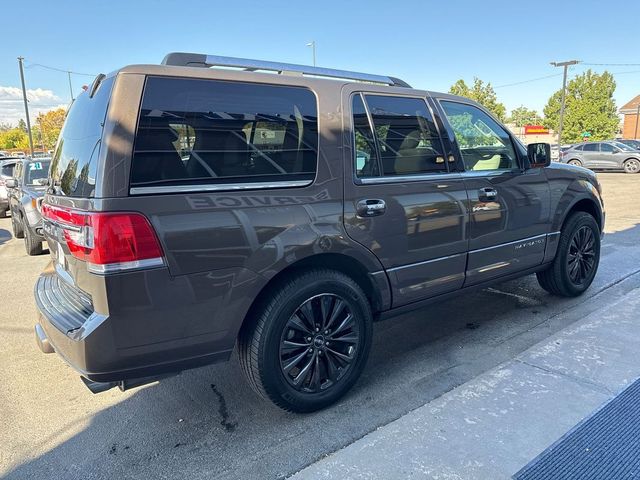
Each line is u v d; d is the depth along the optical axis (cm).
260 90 268
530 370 317
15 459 261
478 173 365
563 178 438
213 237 241
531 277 559
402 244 316
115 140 222
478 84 4894
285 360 276
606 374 308
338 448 258
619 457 232
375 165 306
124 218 220
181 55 269
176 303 235
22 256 816
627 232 809
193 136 242
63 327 240
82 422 296
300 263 278
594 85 4494
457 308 468
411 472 227
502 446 242
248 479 237
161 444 270
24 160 999
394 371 344
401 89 331
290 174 269
